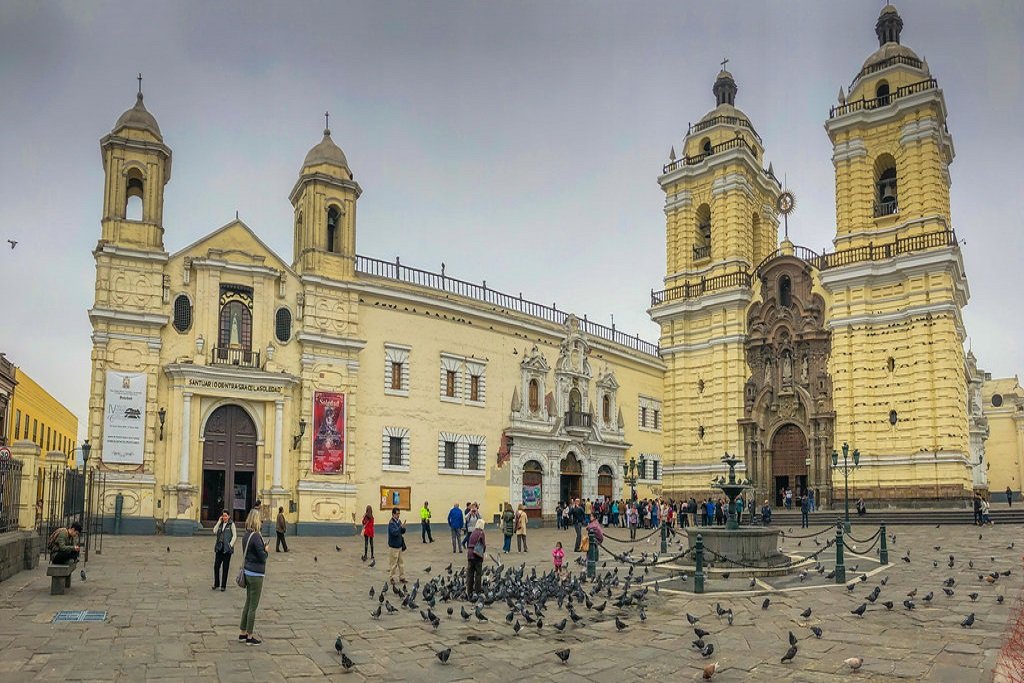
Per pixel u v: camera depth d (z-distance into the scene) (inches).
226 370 1549.0
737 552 1007.6
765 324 2377.0
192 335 1556.3
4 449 1016.9
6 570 848.9
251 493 1587.1
